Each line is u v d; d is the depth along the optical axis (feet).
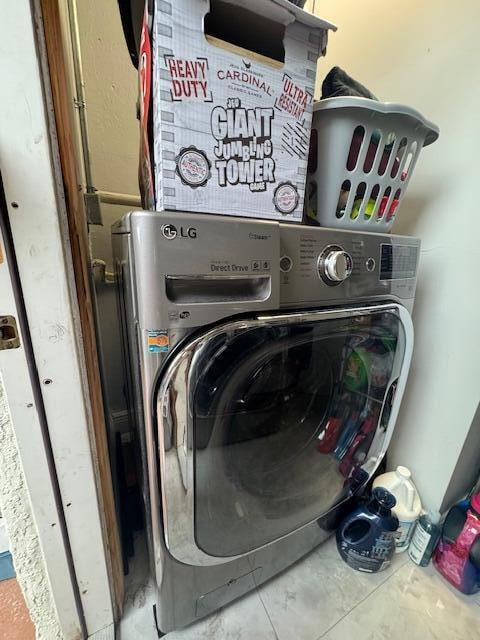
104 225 3.63
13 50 1.28
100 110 3.48
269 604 2.81
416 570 3.19
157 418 1.67
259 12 1.65
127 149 3.69
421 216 3.28
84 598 2.27
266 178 1.86
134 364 1.82
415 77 3.15
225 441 2.05
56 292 1.61
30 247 1.50
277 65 1.77
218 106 1.65
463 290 2.99
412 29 3.12
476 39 2.68
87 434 1.91
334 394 2.73
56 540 2.00
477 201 2.82
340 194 2.23
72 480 1.94
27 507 1.91
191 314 1.58
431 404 3.39
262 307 1.77
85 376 1.86
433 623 2.74
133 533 3.25
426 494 3.56
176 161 1.59
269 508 2.54
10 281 1.49
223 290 1.69
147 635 2.52
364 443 3.08
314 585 2.99
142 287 1.46
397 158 2.37
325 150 2.15
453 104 2.89
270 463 2.49
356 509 3.18
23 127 1.36
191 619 2.51
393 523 3.00
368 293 2.34
